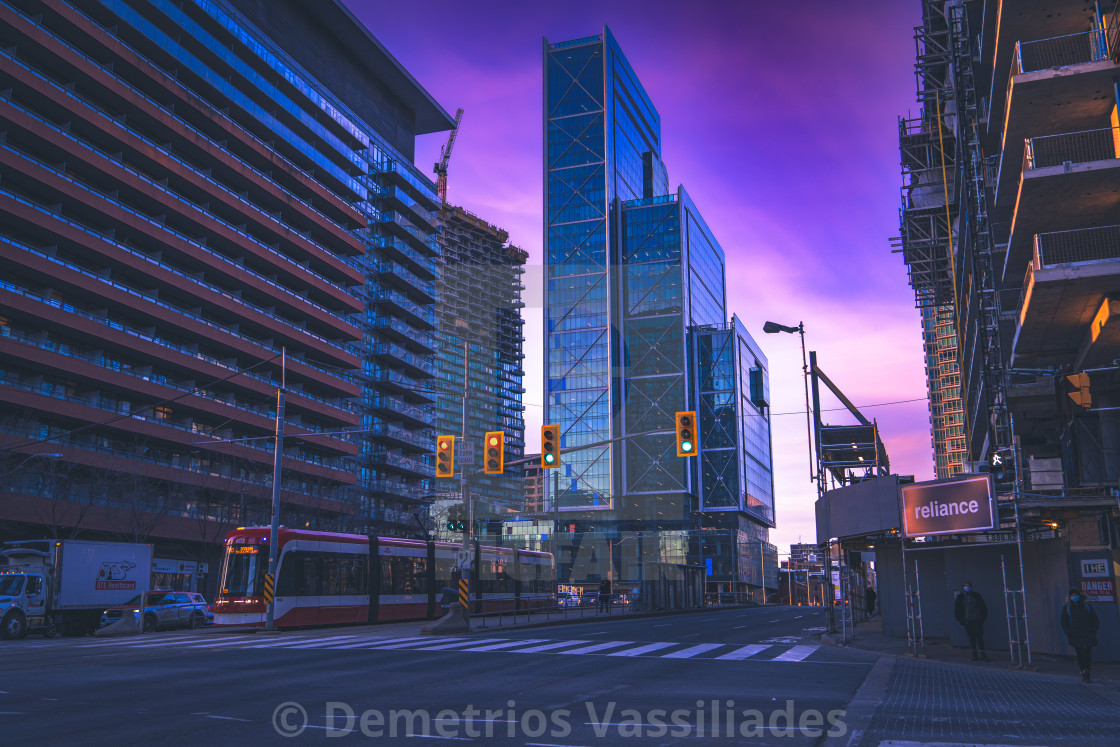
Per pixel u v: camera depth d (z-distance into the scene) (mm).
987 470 28375
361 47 115562
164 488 71062
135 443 71125
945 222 55062
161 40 81125
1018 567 23203
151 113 77312
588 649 22547
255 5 97625
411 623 39469
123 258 72062
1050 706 12336
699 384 191500
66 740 9398
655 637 28078
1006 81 31812
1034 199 26031
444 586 42562
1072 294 25359
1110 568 19750
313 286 97375
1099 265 24156
